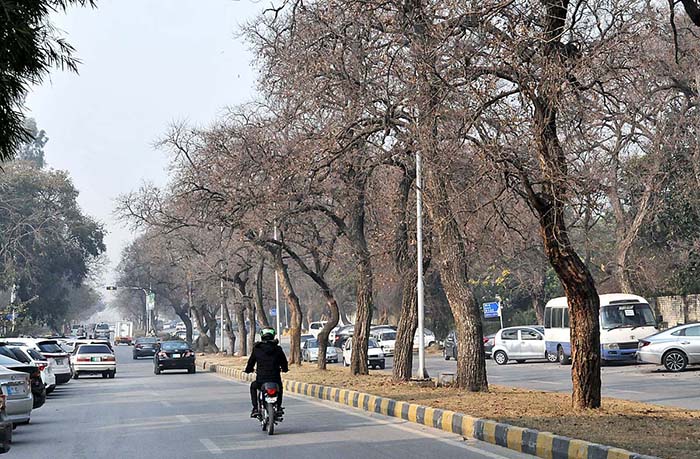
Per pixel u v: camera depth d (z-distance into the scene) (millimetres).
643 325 68062
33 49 18188
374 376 55844
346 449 26219
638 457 19984
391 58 33875
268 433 30516
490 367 74125
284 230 67938
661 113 61562
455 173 36906
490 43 29219
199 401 47219
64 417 39625
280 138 48562
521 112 29750
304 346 106125
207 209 60469
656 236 79250
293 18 39625
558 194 28594
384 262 53625
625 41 29797
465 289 40938
